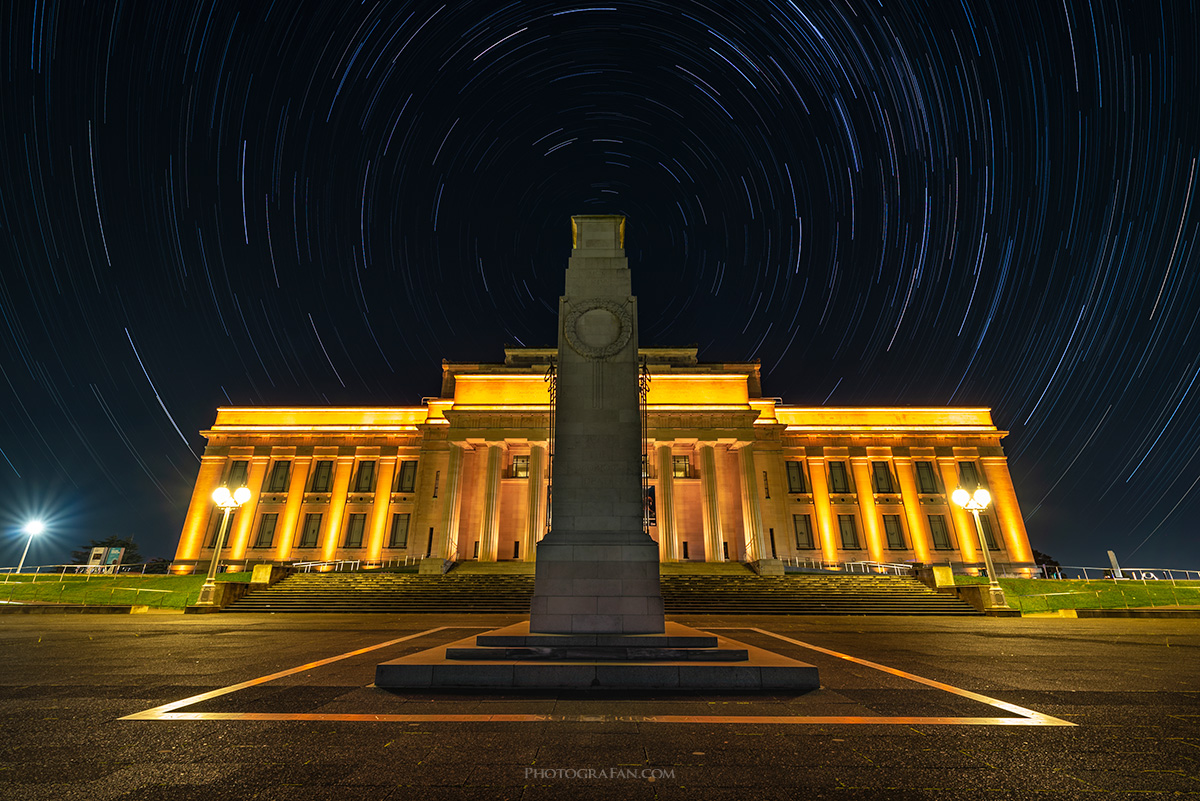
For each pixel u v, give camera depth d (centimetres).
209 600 2900
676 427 4969
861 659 1285
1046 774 526
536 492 4828
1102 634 1955
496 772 525
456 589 3362
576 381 1278
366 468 5572
